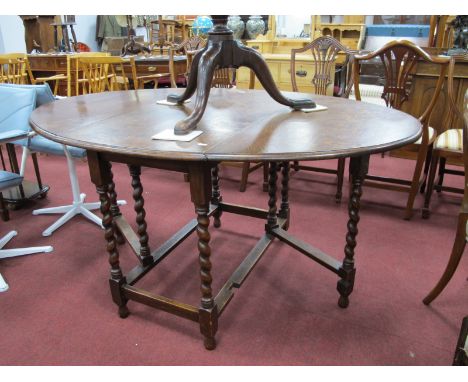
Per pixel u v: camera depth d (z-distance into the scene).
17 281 1.64
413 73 2.64
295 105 1.42
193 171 1.05
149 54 4.40
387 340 1.32
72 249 1.89
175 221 2.17
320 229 2.07
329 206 2.35
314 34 3.88
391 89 2.10
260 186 2.66
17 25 5.01
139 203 1.53
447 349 1.28
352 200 1.33
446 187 2.34
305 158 0.90
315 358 1.26
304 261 1.78
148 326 1.40
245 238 1.98
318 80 2.53
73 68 4.02
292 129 1.13
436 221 2.15
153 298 1.34
